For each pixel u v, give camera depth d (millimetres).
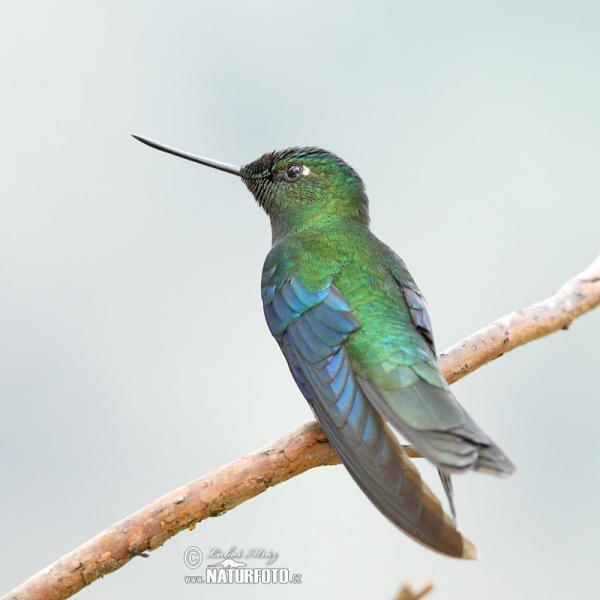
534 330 7293
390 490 5910
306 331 7344
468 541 5496
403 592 3947
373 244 8062
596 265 7555
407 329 7172
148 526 6145
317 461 6523
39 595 5973
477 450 5730
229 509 6312
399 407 6441
